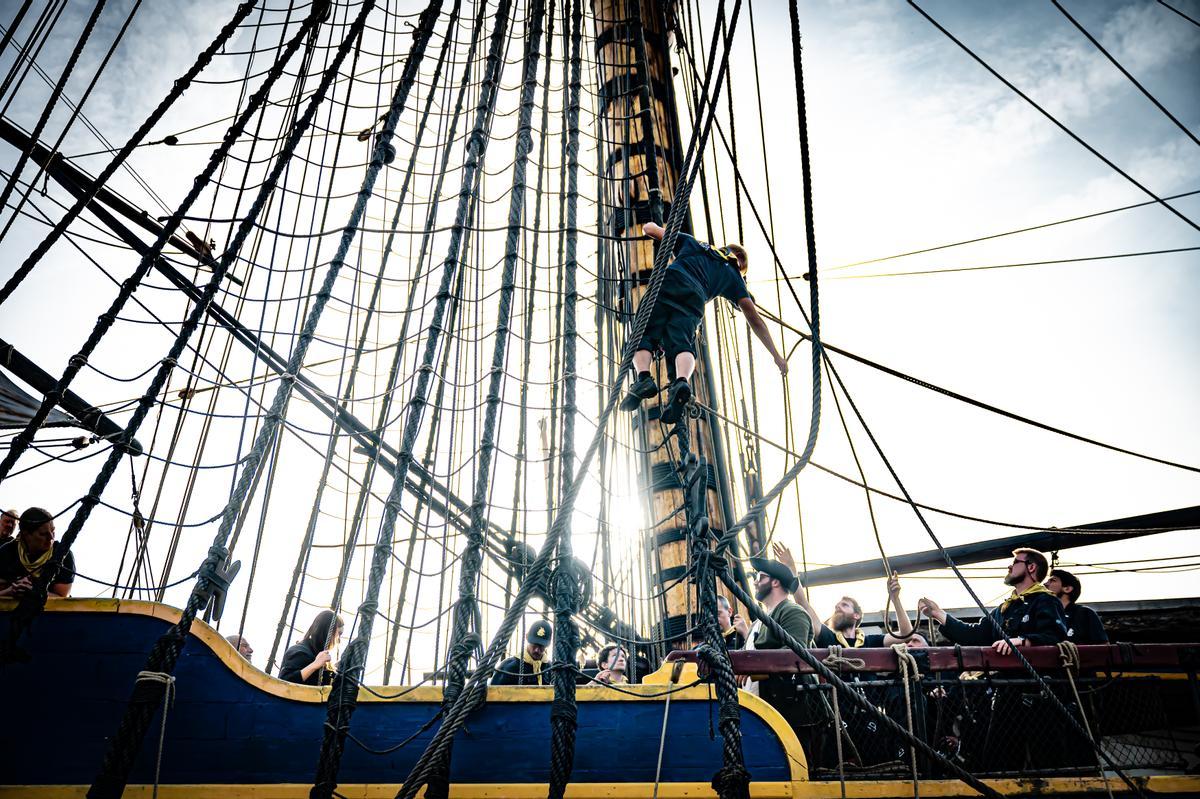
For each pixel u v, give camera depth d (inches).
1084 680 224.2
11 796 194.5
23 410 406.3
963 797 207.6
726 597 287.7
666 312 207.3
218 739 203.0
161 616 212.1
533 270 307.1
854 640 286.2
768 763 208.4
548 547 158.6
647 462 288.8
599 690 214.5
